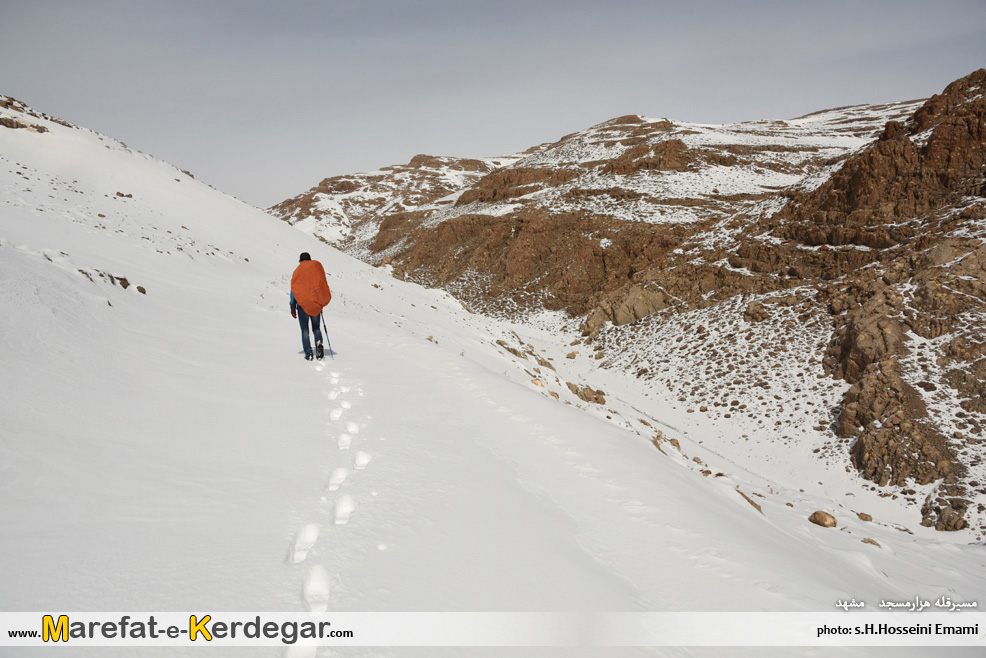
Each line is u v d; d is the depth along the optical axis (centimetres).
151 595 226
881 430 1800
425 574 295
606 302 4028
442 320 2450
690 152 6994
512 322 4834
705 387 2588
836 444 1939
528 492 486
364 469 435
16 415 364
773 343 2675
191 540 279
